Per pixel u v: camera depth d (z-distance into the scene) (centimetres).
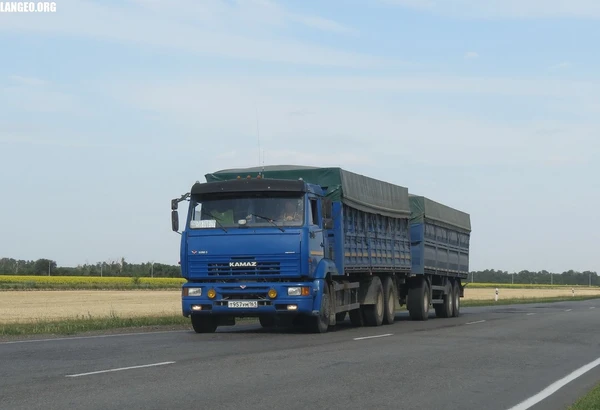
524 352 1562
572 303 5556
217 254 1908
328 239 2102
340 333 1983
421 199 2900
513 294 8619
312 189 1973
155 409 849
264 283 1888
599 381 1180
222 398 925
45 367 1175
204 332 1983
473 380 1145
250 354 1384
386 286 2577
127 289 8088
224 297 1900
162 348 1482
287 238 1888
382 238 2509
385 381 1100
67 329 2078
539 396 1024
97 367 1177
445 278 3300
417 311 2894
